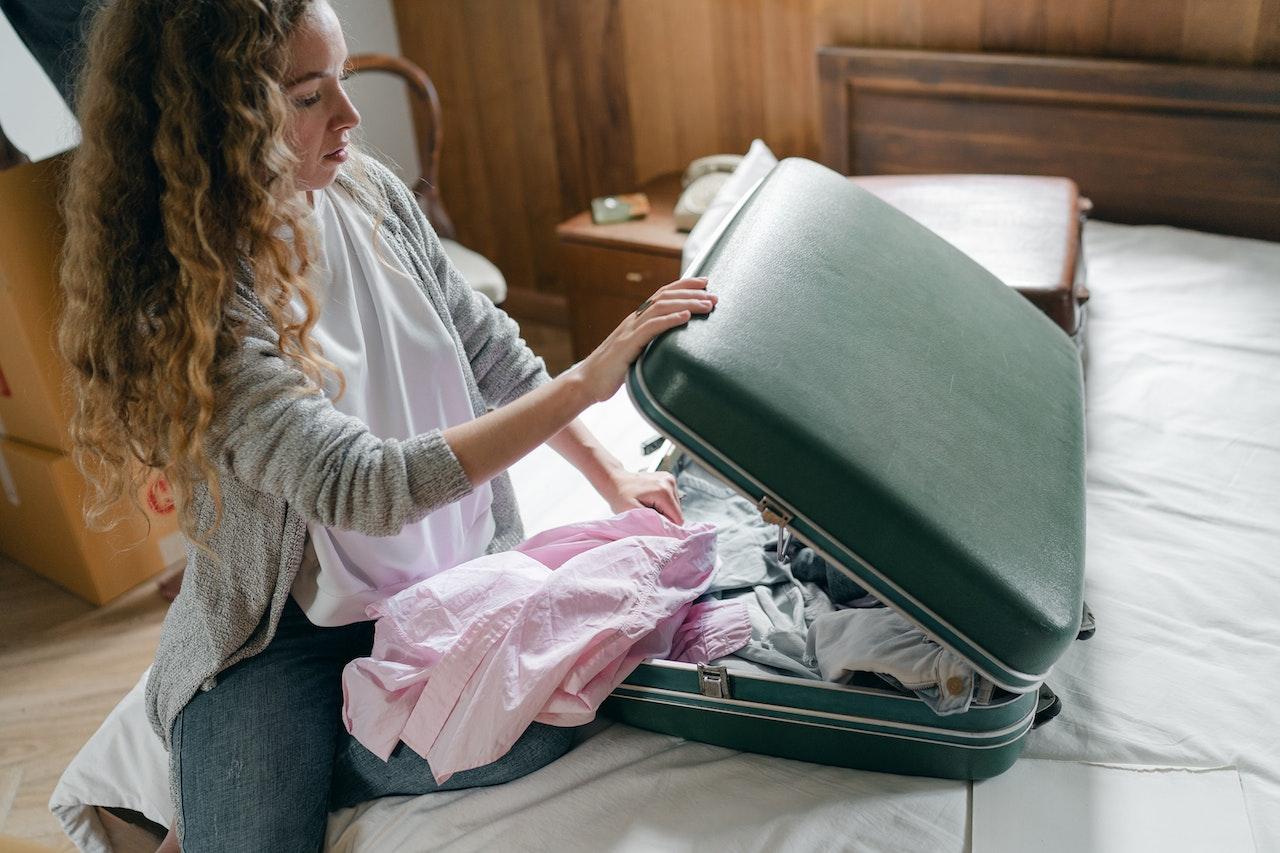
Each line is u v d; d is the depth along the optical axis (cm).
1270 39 200
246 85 98
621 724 122
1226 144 209
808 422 103
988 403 122
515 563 122
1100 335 184
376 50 310
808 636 119
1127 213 226
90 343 108
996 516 108
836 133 252
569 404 108
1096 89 216
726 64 266
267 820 113
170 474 111
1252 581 131
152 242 104
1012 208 191
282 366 106
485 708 109
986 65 225
